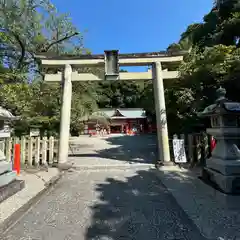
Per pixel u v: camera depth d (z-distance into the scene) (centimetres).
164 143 530
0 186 299
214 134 335
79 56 560
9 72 748
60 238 199
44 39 955
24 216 247
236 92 532
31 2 908
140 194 326
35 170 493
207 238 196
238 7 689
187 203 284
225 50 495
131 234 205
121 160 630
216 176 310
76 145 1178
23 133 671
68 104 546
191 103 572
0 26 852
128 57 563
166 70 585
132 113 2923
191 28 912
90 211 262
